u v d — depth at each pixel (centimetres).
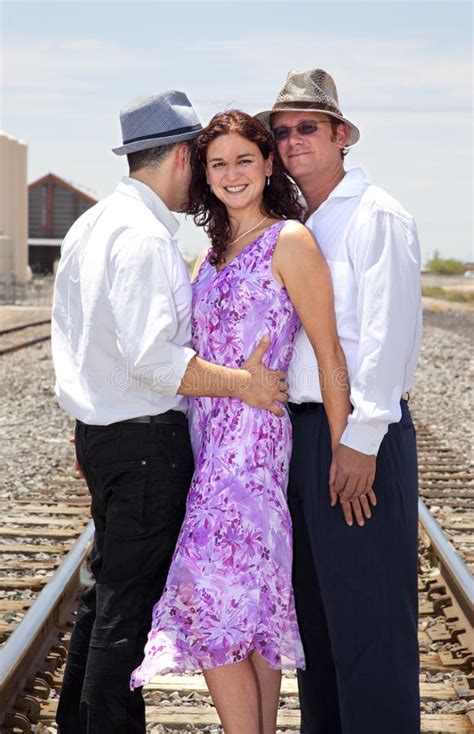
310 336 342
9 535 704
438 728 405
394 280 333
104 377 343
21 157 5378
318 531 349
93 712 341
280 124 357
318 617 371
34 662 448
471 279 9775
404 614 349
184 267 346
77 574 559
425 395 1537
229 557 335
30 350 2245
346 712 351
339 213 348
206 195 354
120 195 352
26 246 5503
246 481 339
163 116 348
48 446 1073
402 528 348
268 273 342
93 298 339
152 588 346
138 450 340
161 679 458
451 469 956
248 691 334
